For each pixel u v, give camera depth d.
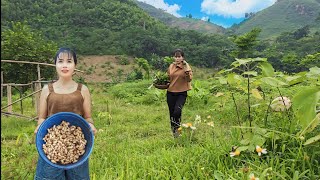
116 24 122.25
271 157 3.66
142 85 21.36
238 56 42.03
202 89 12.04
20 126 8.46
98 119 8.98
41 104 3.27
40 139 2.96
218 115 7.67
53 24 110.12
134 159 4.38
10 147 5.74
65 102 3.21
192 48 103.94
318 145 3.65
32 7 111.25
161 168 3.93
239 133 4.36
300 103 3.02
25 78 18.41
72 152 3.00
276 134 4.02
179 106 6.26
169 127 7.43
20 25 19.69
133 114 9.90
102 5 129.50
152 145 5.41
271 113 4.73
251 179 3.00
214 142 4.48
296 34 108.06
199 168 3.66
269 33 185.75
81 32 107.75
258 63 4.20
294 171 3.36
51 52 19.06
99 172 4.06
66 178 3.18
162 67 76.81
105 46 102.50
